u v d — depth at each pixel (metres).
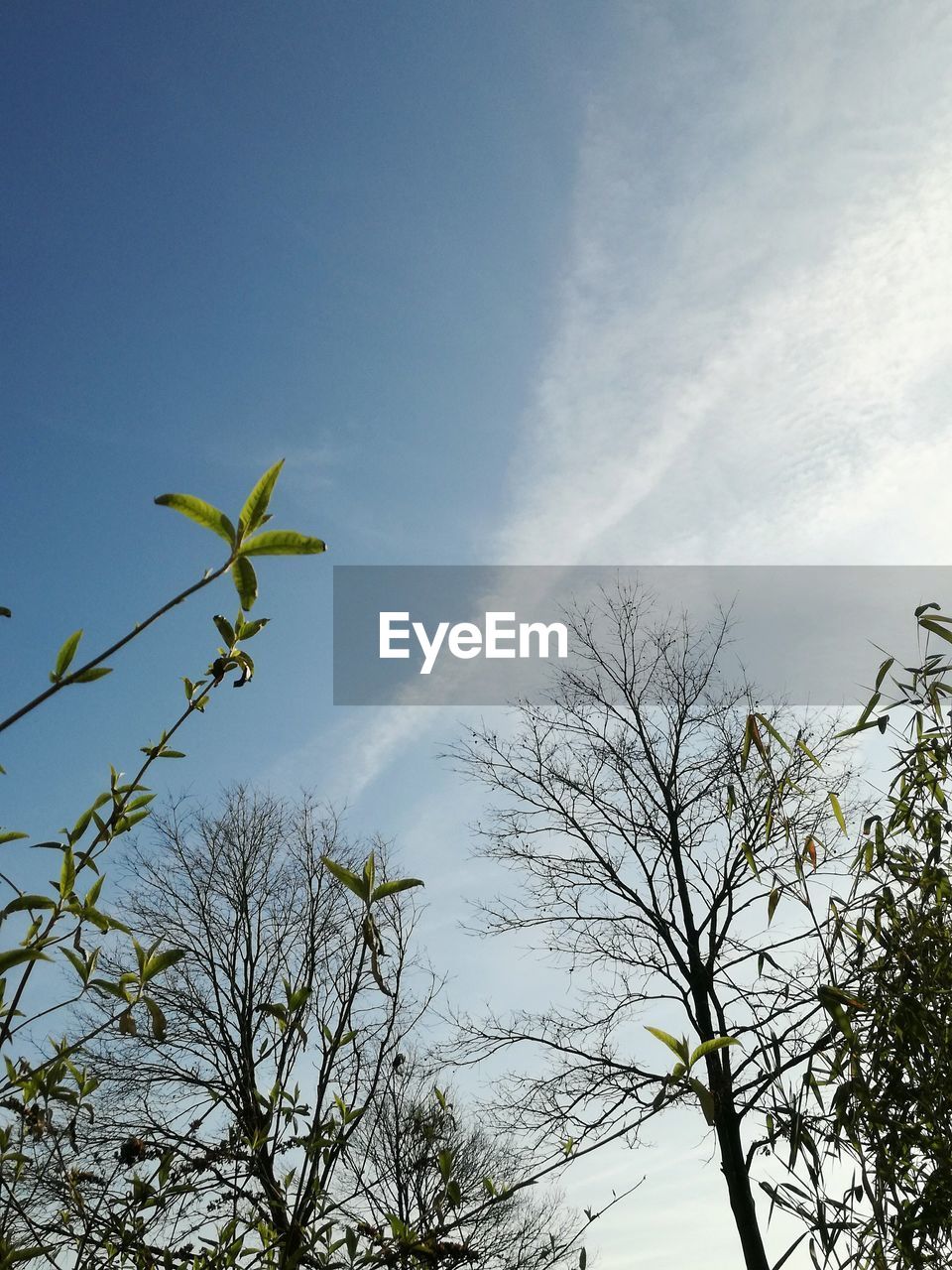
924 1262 1.04
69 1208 0.97
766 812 1.42
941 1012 1.11
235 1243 1.01
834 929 1.20
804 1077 1.13
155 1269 0.96
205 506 0.66
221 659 0.87
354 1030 1.11
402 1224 1.01
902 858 1.20
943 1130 1.08
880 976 1.15
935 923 1.16
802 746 1.40
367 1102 1.10
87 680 0.65
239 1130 1.09
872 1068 1.12
